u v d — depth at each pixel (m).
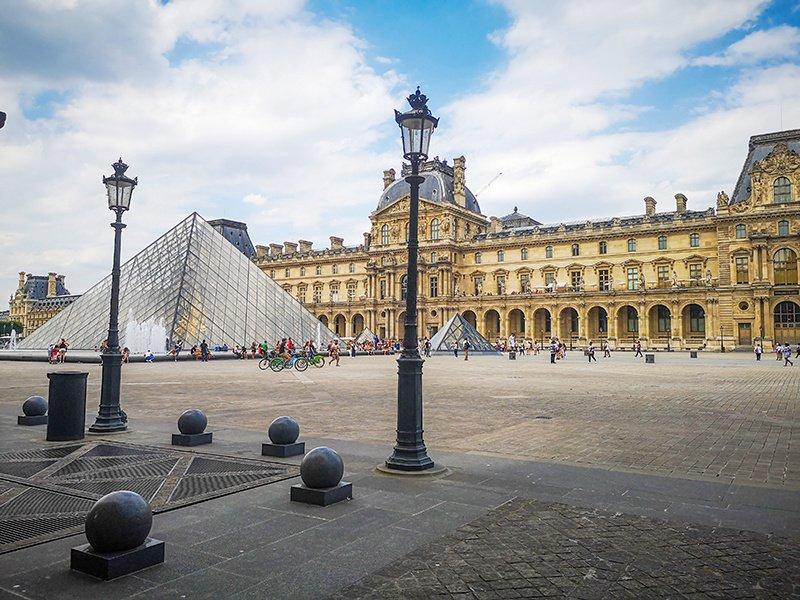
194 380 43.47
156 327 75.50
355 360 83.75
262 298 89.38
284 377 47.09
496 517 10.70
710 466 14.88
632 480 13.39
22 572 8.25
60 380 18.31
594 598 7.48
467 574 8.20
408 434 14.36
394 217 152.75
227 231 185.88
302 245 184.12
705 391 35.44
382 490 12.52
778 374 51.62
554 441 18.48
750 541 9.48
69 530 9.94
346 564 8.54
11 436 19.02
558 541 9.48
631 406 27.73
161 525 10.23
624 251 128.38
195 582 7.92
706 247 119.19
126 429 20.25
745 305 109.88
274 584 7.86
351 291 164.88
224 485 12.85
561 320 135.62
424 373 53.66
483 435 19.62
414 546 9.26
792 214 106.69
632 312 131.00
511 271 141.38
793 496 12.07
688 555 8.90
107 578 7.99
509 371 56.75
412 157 15.10
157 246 90.88
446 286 142.62
